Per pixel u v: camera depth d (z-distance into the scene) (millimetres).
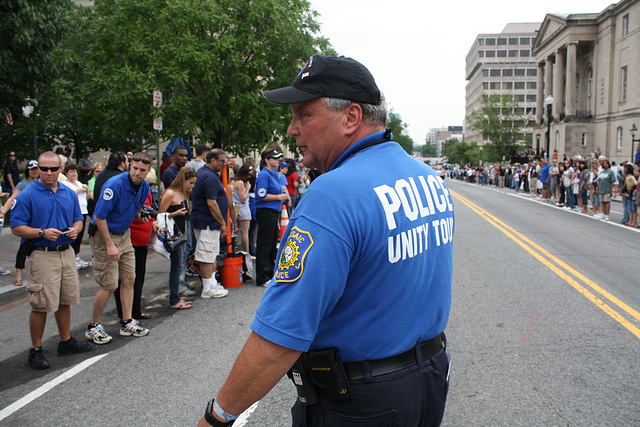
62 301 4438
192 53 13398
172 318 5527
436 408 1505
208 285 6355
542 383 3711
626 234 11695
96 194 5344
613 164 19641
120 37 15539
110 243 4621
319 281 1227
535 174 24859
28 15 8172
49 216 4223
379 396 1342
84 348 4594
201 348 4590
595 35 49438
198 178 6152
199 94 14922
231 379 1281
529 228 12703
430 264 1479
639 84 41438
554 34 54781
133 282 5105
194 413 3375
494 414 3271
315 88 1467
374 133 1516
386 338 1356
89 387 3816
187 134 15227
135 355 4457
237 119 15633
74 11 24812
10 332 5293
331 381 1342
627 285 6703
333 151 1530
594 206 16219
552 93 58562
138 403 3529
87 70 16141
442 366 1530
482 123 59875
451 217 1646
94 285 7207
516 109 66312
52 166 4172
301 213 1303
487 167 46156
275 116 15625
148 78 13844
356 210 1282
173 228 5699
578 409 3318
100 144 28219
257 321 1261
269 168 6859
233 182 8664
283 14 15234
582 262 8312
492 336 4703
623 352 4285
